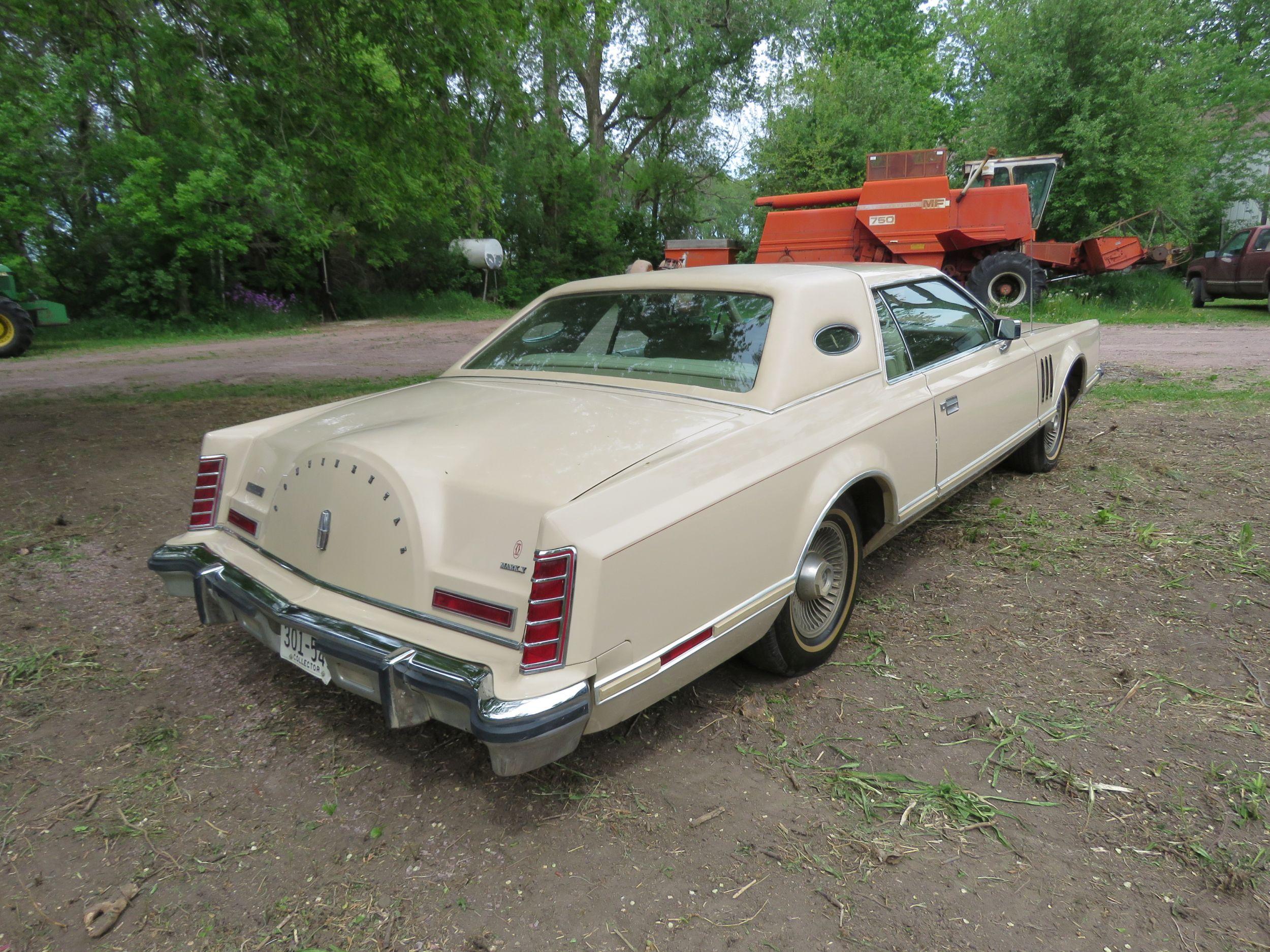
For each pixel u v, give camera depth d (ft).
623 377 10.18
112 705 9.67
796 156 91.71
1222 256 59.47
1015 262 48.65
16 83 29.53
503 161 101.71
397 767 8.45
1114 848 7.06
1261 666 9.79
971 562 13.28
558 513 6.79
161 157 63.77
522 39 26.76
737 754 8.52
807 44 103.86
